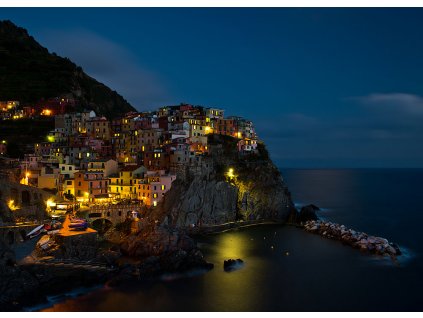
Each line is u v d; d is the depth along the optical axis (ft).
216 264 308.19
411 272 297.12
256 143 590.55
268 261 320.29
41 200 362.12
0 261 233.76
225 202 447.01
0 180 329.93
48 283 244.22
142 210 397.39
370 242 361.30
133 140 540.11
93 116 622.95
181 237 315.78
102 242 350.23
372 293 256.52
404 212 602.85
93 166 447.83
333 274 290.56
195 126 554.87
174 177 431.43
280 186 520.01
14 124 605.31
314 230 426.10
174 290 254.47
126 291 249.75
